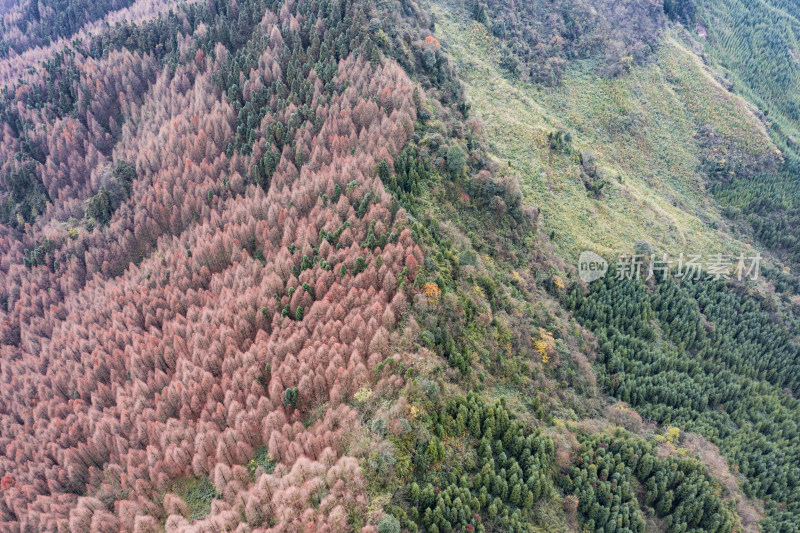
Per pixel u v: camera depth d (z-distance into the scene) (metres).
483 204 110.50
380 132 106.62
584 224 129.75
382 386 71.19
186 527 65.62
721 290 130.00
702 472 82.50
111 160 132.88
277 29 128.00
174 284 100.62
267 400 75.12
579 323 110.38
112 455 80.69
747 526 81.50
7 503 78.12
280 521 62.66
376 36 123.25
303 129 111.44
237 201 109.62
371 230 89.19
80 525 73.00
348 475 62.50
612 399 97.94
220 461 72.12
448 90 131.62
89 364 93.31
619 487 76.06
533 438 74.31
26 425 89.19
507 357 88.75
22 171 130.25
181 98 131.38
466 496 64.88
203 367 83.81
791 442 99.94
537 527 68.88
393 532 58.06
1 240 124.56
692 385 104.44
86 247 117.19
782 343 121.88
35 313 110.12
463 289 89.75
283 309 85.62
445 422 70.62
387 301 82.75
